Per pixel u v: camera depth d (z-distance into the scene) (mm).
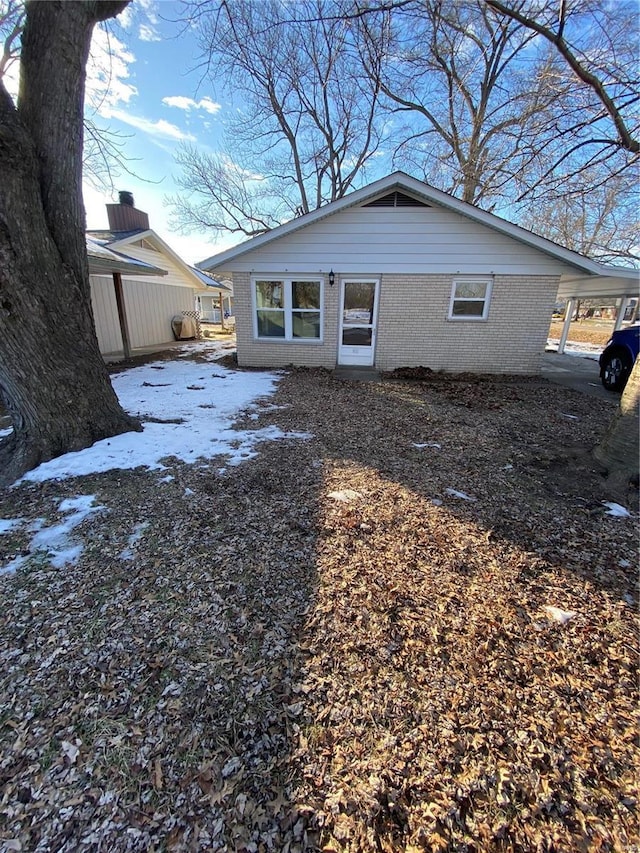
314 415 6020
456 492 3535
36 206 3662
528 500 3398
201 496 3416
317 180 19938
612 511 3219
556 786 1366
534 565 2549
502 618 2119
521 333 9555
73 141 3881
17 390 3957
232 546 2711
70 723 1553
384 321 9828
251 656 1872
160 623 2059
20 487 3590
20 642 1932
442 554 2646
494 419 5992
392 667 1822
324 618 2102
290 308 10055
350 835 1230
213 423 5527
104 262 9531
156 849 1180
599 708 1646
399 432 5270
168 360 11688
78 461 4066
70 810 1276
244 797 1321
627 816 1285
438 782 1371
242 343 10438
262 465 4094
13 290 3658
